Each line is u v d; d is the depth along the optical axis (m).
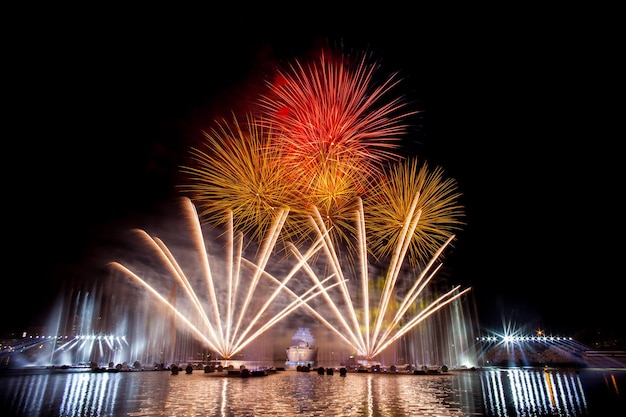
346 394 21.31
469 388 24.73
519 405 17.73
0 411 15.60
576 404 18.08
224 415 14.90
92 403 17.66
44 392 21.22
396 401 18.78
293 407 16.83
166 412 15.49
